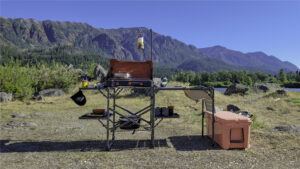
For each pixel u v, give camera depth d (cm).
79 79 2777
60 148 547
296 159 457
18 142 600
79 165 423
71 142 607
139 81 536
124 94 1917
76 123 932
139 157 474
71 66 2914
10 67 2061
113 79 541
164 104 1467
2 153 500
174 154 496
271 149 531
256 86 2242
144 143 600
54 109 1355
